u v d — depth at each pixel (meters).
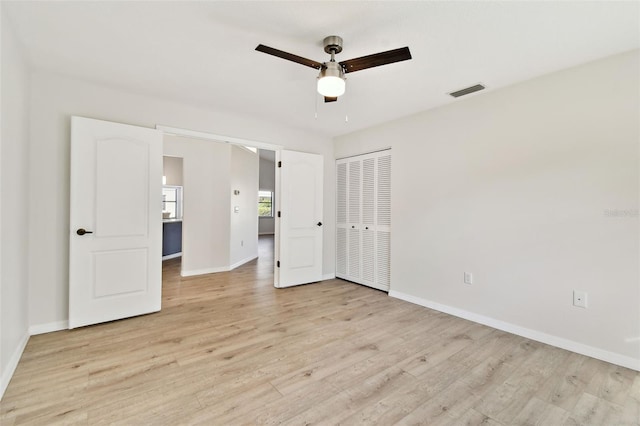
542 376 2.06
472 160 3.08
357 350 2.41
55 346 2.40
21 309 2.33
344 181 4.72
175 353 2.32
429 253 3.48
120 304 2.95
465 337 2.68
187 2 1.74
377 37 2.07
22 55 2.27
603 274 2.29
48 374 2.01
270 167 12.66
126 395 1.80
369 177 4.31
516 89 2.76
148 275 3.11
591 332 2.34
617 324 2.23
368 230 4.34
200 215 5.13
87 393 1.81
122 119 3.01
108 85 2.89
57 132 2.70
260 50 1.83
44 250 2.65
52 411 1.65
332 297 3.84
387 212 4.05
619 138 2.23
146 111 3.15
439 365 2.20
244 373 2.06
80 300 2.75
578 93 2.42
